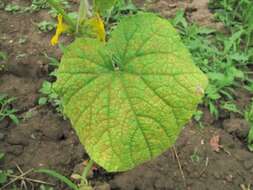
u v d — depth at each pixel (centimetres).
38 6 72
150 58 30
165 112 29
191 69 29
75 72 31
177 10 73
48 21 69
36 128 54
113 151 30
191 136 54
